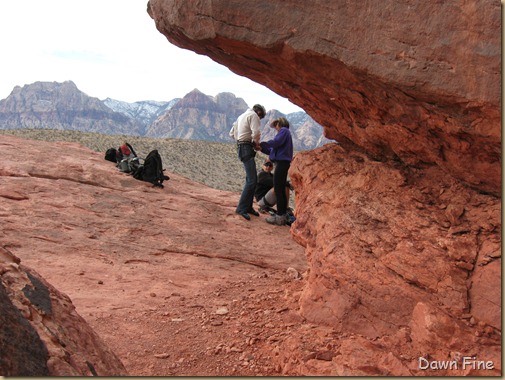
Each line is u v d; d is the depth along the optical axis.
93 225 8.71
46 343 2.72
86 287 6.27
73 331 3.10
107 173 11.87
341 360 4.15
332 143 6.07
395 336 4.23
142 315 5.49
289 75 5.01
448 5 3.88
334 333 4.58
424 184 5.00
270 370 4.35
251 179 10.54
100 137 81.19
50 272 6.59
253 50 4.70
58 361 2.64
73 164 11.99
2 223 8.03
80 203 9.67
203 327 5.22
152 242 8.45
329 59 4.34
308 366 4.14
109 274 6.85
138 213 9.74
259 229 10.20
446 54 3.91
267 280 7.11
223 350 4.70
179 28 4.92
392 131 4.82
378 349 4.18
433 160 4.85
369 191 5.18
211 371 4.34
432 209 4.75
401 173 5.13
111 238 8.33
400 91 4.22
